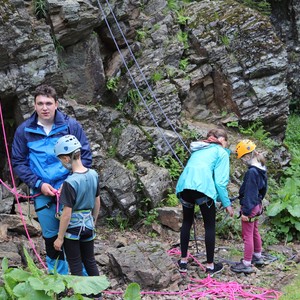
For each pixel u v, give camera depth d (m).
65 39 7.31
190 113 8.58
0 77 6.63
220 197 5.50
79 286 3.96
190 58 8.58
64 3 7.07
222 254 6.24
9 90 6.71
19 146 4.63
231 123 8.56
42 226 4.63
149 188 7.04
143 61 8.12
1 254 5.40
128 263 5.24
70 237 4.39
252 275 5.61
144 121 7.77
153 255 5.37
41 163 4.55
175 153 7.63
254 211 5.59
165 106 7.94
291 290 5.20
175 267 5.35
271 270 5.75
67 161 4.35
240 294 5.09
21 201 6.57
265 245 6.48
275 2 11.23
